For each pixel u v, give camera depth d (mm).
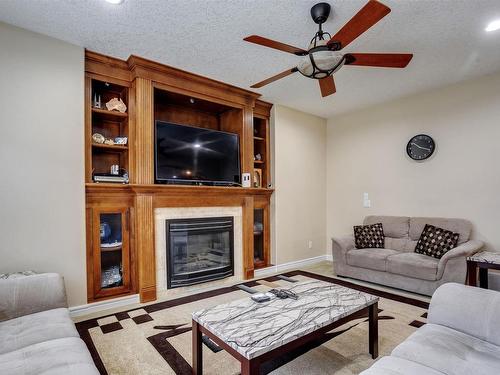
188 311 2930
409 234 4047
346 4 2227
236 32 2643
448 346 1405
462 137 3834
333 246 4289
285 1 2209
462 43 2832
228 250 3941
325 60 2113
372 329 2078
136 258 3246
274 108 4633
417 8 2295
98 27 2559
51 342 1520
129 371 1931
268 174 4691
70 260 2781
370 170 4820
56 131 2730
